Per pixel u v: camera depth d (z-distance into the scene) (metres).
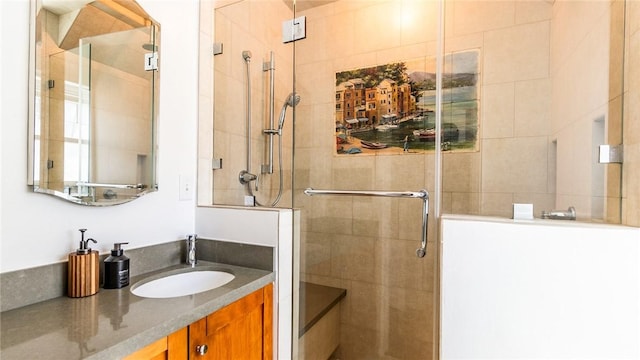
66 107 1.02
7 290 0.86
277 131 1.83
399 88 1.79
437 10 1.73
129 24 1.24
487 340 1.05
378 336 1.75
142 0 1.29
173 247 1.42
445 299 1.12
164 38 1.40
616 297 0.90
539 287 0.99
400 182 1.74
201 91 1.59
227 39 1.71
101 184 1.12
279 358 1.42
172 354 0.85
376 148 1.79
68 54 1.03
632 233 0.89
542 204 1.40
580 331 0.94
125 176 1.22
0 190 0.86
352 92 1.85
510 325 1.02
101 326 0.78
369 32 1.85
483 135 1.62
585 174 1.18
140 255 1.26
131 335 0.73
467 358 1.08
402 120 1.77
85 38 1.08
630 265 0.89
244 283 1.20
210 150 1.64
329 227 1.81
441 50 1.72
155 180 1.34
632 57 0.93
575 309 0.94
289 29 1.85
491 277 1.05
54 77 0.99
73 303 0.94
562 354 0.96
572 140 1.29
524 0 1.58
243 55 1.78
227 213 1.51
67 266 1.01
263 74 1.86
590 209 1.13
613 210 1.02
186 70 1.52
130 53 1.25
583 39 1.24
